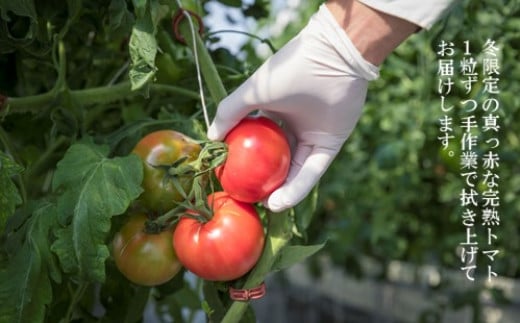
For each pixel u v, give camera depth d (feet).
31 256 2.97
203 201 2.98
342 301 13.57
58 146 4.04
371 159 9.15
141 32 3.03
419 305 11.31
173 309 4.74
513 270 8.61
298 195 3.03
